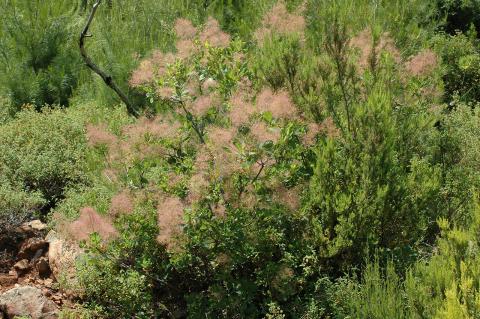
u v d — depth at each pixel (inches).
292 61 167.5
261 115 134.3
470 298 113.6
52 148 203.9
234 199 134.2
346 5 237.5
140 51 263.1
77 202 180.1
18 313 153.4
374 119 149.9
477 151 173.2
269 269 139.4
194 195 131.8
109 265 146.8
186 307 151.6
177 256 139.4
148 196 143.7
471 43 241.4
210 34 162.4
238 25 268.8
